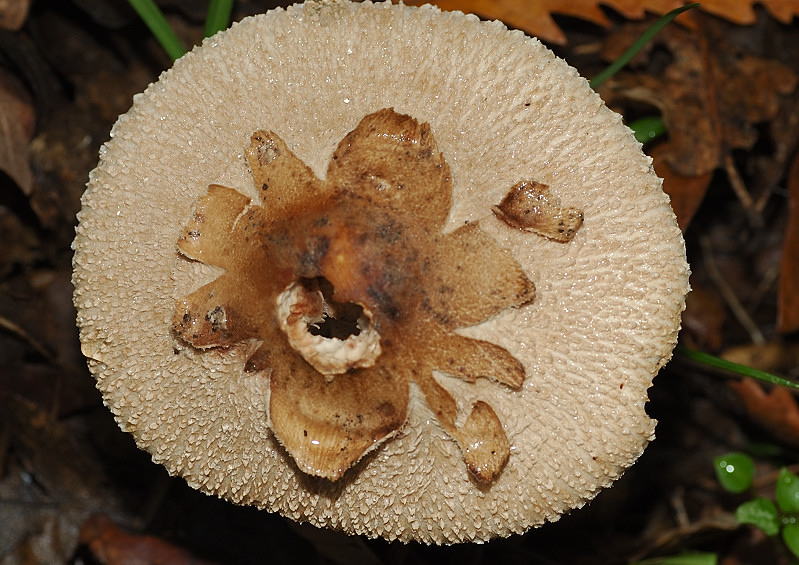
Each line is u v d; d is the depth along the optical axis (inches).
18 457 15.4
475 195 12.2
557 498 12.3
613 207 12.1
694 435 15.9
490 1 15.0
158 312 12.4
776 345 16.0
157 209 12.4
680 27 15.3
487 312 12.1
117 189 12.4
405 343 12.2
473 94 12.3
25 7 15.3
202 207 12.3
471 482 12.3
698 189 15.1
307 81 12.4
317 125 12.4
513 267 12.1
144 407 12.5
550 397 12.1
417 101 12.3
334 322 13.6
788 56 15.5
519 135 12.2
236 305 12.3
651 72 15.5
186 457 12.6
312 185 12.3
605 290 12.1
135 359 12.5
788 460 15.7
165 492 15.3
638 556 15.3
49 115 15.5
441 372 12.2
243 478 12.6
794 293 15.4
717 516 15.4
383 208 12.2
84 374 15.4
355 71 12.4
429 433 12.3
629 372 12.1
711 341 16.1
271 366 12.4
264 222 12.3
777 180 15.7
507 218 12.2
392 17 12.4
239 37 12.4
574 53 15.7
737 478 14.6
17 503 15.2
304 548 15.1
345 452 12.3
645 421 12.1
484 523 12.4
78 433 15.5
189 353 12.4
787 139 15.5
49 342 15.5
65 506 15.2
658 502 15.7
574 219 12.1
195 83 12.4
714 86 15.3
